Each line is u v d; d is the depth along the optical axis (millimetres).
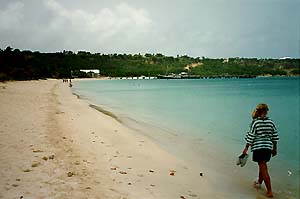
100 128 14148
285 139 14289
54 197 5578
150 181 7148
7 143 9398
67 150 9172
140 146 10945
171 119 20516
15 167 7125
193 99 42125
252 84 106625
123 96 46188
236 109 28938
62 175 6824
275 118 23234
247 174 8352
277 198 6676
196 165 9000
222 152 10922
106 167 7867
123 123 17156
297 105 34562
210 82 132250
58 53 178750
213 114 24438
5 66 103312
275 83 113688
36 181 6332
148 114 23031
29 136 10617
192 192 6711
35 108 19969
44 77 119625
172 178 7570
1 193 5609
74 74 151375
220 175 8172
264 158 6785
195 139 13312
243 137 14109
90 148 9805
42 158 7980
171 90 68750
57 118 15859
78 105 25656
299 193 7000
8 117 14781
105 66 187375
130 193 6195
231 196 6656
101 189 6223
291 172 8633
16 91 39938
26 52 156000
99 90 64625
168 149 10945
